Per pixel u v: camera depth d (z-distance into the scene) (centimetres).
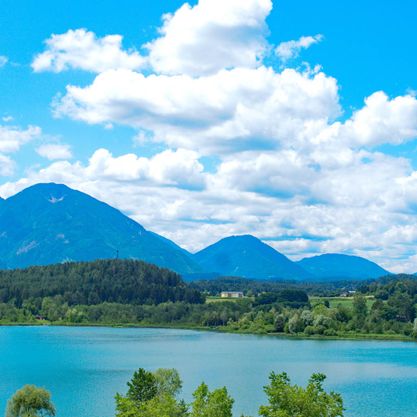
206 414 8294
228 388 18875
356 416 15912
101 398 17488
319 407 8125
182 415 8950
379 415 16062
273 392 8181
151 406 8812
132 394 11119
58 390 18762
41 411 11644
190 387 18975
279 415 7806
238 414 15100
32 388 11581
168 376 11919
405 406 17088
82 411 15738
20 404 11350
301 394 8138
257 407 16000
